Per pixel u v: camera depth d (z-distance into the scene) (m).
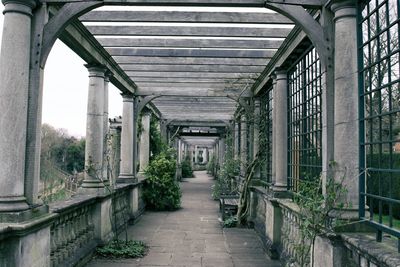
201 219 9.31
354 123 3.35
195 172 37.00
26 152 3.53
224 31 5.55
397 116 3.39
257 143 8.21
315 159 4.54
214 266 5.29
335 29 3.51
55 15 3.68
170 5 3.82
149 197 10.66
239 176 10.47
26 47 3.50
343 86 3.38
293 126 5.73
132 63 7.04
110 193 6.22
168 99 11.28
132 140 9.05
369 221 3.05
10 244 3.15
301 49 5.08
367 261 2.72
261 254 5.99
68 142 25.19
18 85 3.41
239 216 8.25
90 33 5.22
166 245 6.53
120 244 6.13
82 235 5.33
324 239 3.40
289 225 5.15
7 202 3.28
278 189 5.88
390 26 2.73
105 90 6.61
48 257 3.74
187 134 21.88
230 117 14.95
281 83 6.07
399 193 4.35
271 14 4.98
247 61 7.14
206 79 8.56
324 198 3.36
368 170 3.18
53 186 12.48
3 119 3.37
